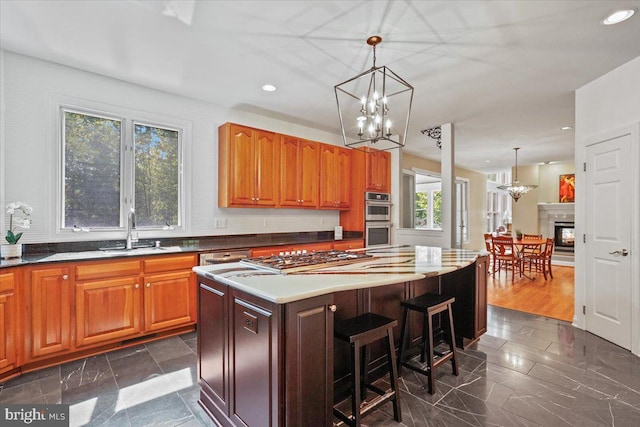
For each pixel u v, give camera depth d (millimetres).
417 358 2639
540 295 4668
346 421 1676
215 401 1820
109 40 2445
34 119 2738
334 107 3973
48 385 2170
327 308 1554
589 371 2400
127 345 2812
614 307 2898
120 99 3189
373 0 1965
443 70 2908
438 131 4875
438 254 2740
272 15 2125
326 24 2225
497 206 10562
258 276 1774
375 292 2246
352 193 5141
